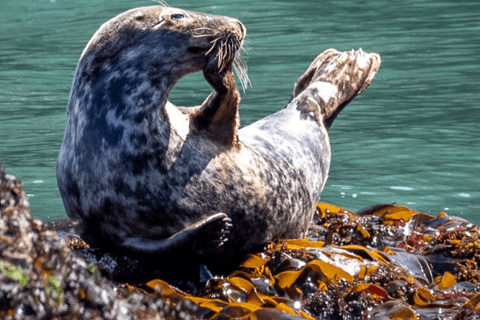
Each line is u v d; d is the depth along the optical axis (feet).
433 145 97.30
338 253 49.14
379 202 76.54
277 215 50.24
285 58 158.20
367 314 42.42
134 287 42.01
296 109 60.39
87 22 211.82
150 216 44.45
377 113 115.96
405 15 208.54
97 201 44.88
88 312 25.14
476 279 50.96
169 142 44.68
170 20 45.32
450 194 78.95
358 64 68.90
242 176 47.42
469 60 152.15
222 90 45.27
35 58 164.04
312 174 55.72
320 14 213.66
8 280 23.47
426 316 42.24
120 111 44.01
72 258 26.71
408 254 54.03
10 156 90.53
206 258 46.88
